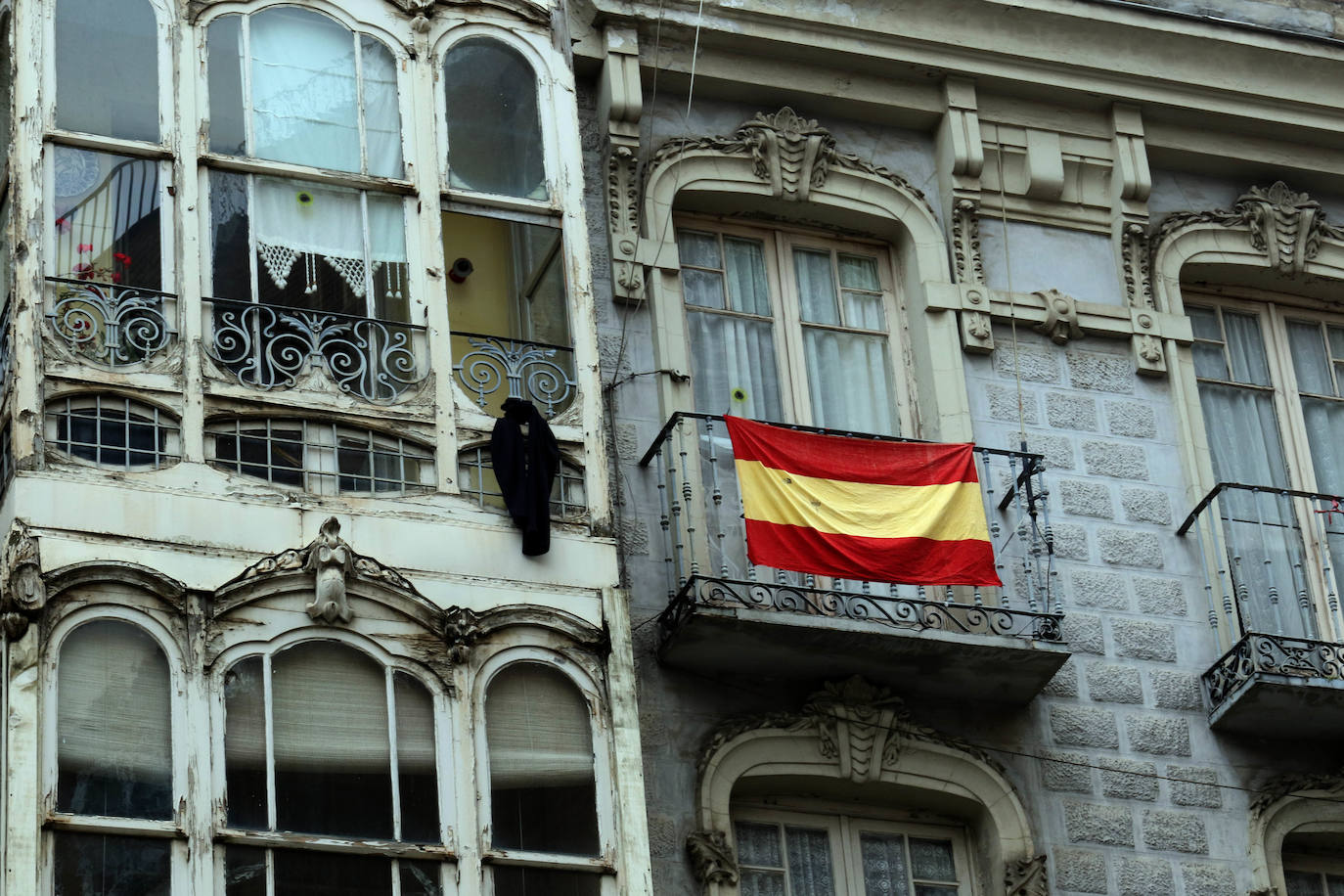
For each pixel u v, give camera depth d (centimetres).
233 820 2259
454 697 2380
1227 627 2947
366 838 2295
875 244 3127
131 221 2492
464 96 2700
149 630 2302
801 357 3022
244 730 2297
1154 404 3095
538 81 2742
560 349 2608
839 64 3122
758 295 3044
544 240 2666
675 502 2800
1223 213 3225
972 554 2764
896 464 2791
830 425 3002
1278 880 2825
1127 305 3134
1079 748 2839
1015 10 3144
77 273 2447
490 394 2555
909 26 3123
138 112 2547
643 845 2380
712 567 2817
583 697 2430
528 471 2495
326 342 2508
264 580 2358
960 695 2825
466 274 2630
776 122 3084
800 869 2725
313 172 2586
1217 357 3189
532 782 2378
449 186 2648
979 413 3017
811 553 2722
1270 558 3048
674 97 3070
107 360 2414
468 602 2427
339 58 2661
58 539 2306
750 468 2747
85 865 2191
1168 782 2847
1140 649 2919
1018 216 3150
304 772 2303
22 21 2533
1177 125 3241
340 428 2475
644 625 2734
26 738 2214
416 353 2542
